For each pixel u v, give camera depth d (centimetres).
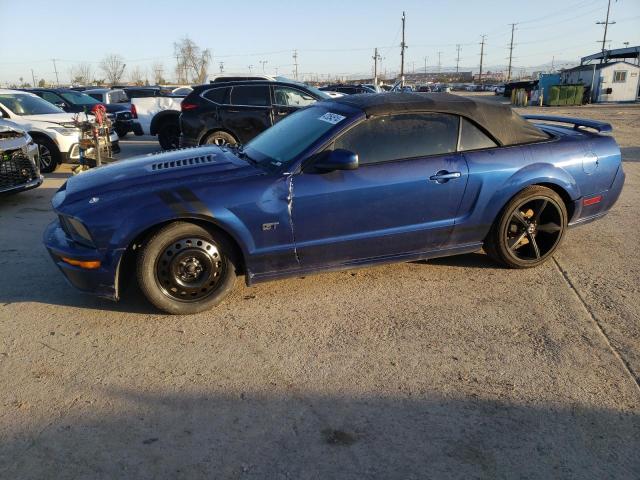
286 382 294
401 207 388
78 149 923
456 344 333
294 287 419
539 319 363
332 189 369
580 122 482
